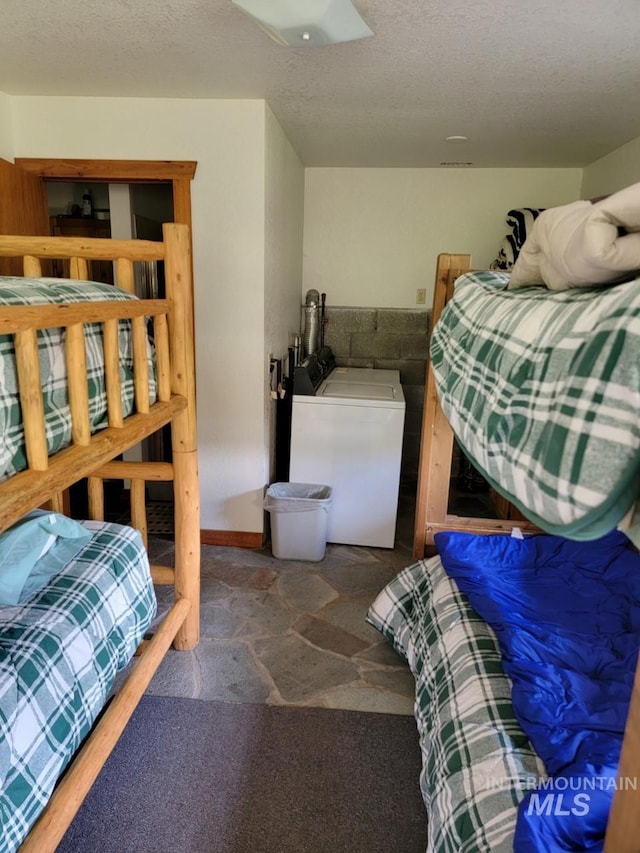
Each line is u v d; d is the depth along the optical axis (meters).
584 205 0.89
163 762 1.71
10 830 1.11
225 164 2.66
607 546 2.27
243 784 1.64
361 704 1.96
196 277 2.80
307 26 1.58
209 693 2.00
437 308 2.38
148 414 1.73
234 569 2.88
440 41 1.89
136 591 1.79
